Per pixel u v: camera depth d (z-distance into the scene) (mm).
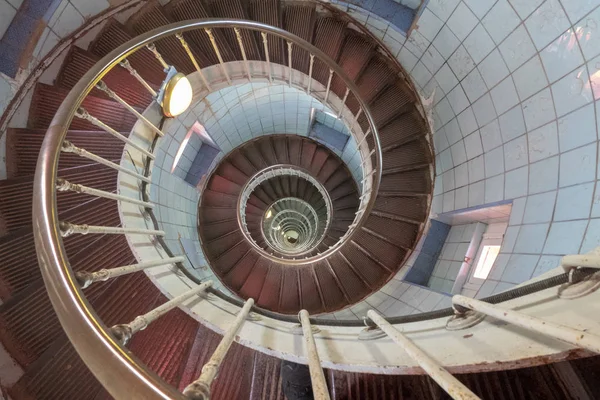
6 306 1960
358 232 3674
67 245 2168
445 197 3428
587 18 1795
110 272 1347
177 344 1979
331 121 5504
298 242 7934
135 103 2586
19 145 2262
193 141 4480
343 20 3691
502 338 1018
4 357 1861
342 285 4082
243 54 2898
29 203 2182
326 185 5914
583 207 1834
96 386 1877
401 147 3824
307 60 3527
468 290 2773
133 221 2270
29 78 2314
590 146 1835
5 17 2188
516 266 2209
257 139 5828
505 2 2273
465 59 2834
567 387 1146
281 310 4125
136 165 2453
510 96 2451
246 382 1834
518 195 2373
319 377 859
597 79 1785
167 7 3084
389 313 3406
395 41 3535
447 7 2762
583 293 964
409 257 3738
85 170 2289
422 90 3586
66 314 881
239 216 5047
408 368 1146
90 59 2590
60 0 2324
